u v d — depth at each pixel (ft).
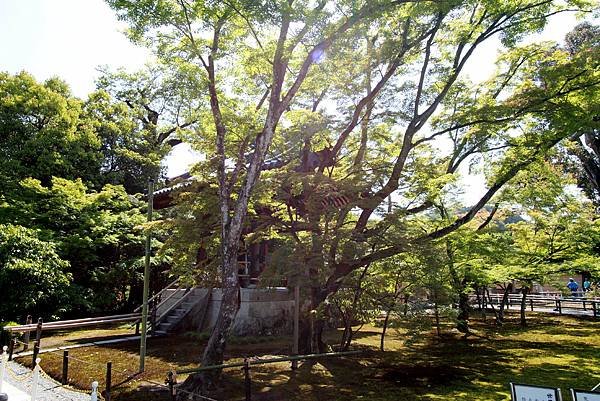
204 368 25.44
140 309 52.39
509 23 41.52
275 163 44.83
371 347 48.14
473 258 54.13
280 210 41.86
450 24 42.06
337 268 36.73
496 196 54.85
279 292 53.67
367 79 43.73
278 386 30.99
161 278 70.64
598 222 57.93
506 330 63.00
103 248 69.05
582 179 84.33
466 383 32.89
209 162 32.94
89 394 27.68
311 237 36.76
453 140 53.01
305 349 40.09
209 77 32.96
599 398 14.60
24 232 52.13
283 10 28.35
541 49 45.60
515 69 47.65
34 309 49.29
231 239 29.40
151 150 91.04
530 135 41.75
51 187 70.69
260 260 55.93
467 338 55.42
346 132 42.88
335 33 31.17
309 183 34.86
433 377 34.73
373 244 35.17
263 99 41.55
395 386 31.91
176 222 36.22
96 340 46.83
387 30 42.73
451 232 45.73
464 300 56.95
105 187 71.61
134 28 32.71
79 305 56.70
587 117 38.09
